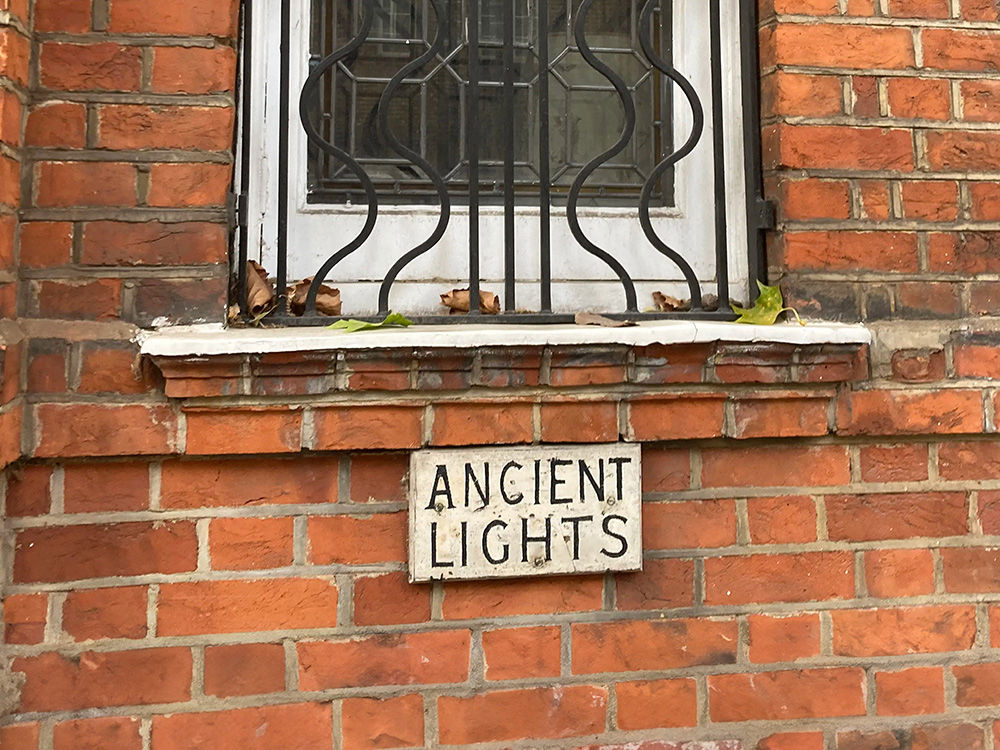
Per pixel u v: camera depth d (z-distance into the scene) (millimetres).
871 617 1503
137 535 1363
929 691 1506
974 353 1541
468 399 1394
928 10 1585
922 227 1562
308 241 1688
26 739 1321
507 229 1553
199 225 1415
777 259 1567
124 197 1394
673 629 1465
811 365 1458
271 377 1345
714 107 1592
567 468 1422
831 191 1549
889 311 1545
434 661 1414
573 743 1437
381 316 1495
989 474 1549
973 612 1526
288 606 1389
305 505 1399
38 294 1354
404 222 1722
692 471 1482
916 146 1569
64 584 1342
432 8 1790
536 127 1809
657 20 1827
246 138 1532
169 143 1411
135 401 1348
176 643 1365
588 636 1447
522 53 1813
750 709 1473
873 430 1501
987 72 1591
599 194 1811
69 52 1389
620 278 1575
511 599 1434
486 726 1421
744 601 1481
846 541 1507
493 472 1406
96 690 1344
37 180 1366
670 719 1457
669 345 1409
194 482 1377
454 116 1790
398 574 1411
